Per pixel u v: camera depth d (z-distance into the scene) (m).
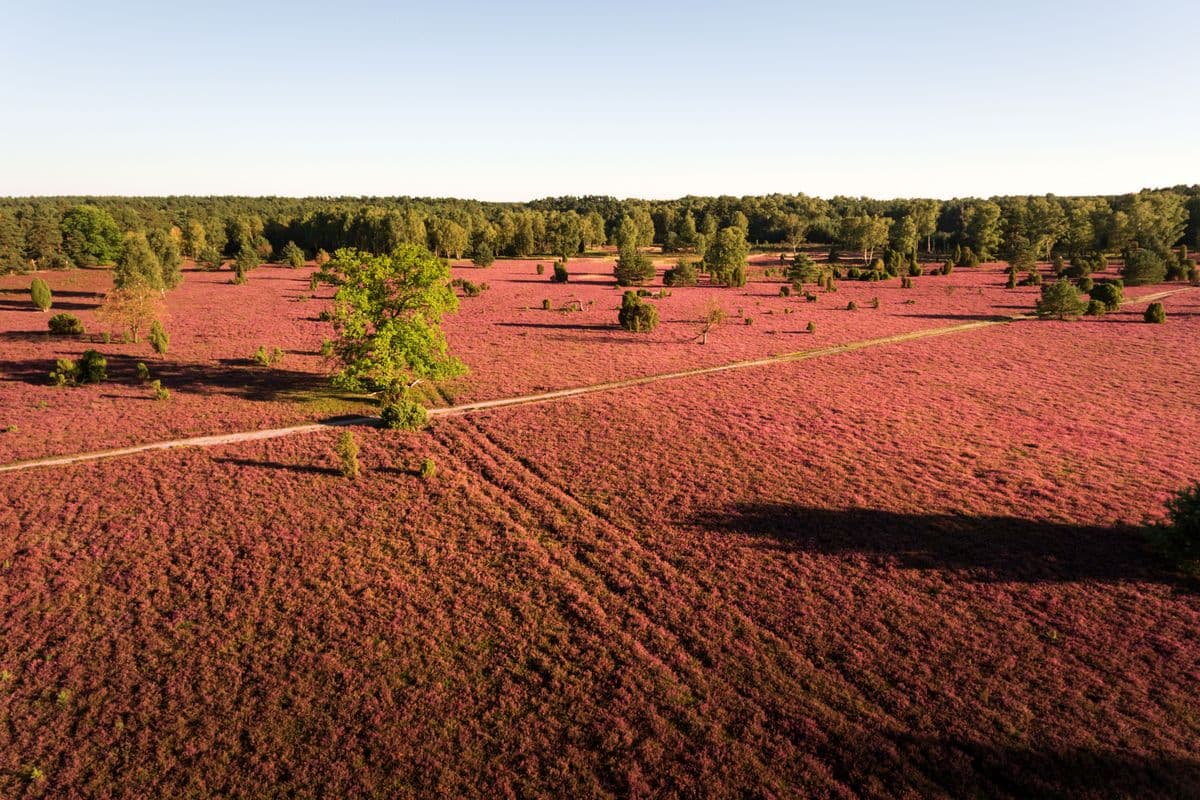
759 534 25.50
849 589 21.83
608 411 40.41
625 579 22.52
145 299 60.41
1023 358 54.88
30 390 42.94
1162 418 38.94
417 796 14.58
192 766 15.27
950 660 18.45
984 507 27.39
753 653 18.92
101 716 16.64
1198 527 21.59
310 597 21.34
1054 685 17.41
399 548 24.38
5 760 15.35
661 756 15.57
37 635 19.39
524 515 27.05
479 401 42.94
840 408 41.25
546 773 15.17
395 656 18.84
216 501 27.70
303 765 15.33
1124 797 14.05
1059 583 21.95
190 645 19.09
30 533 24.80
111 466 31.09
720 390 45.31
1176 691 17.06
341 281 41.84
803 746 15.77
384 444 34.56
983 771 14.91
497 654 18.98
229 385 45.22
